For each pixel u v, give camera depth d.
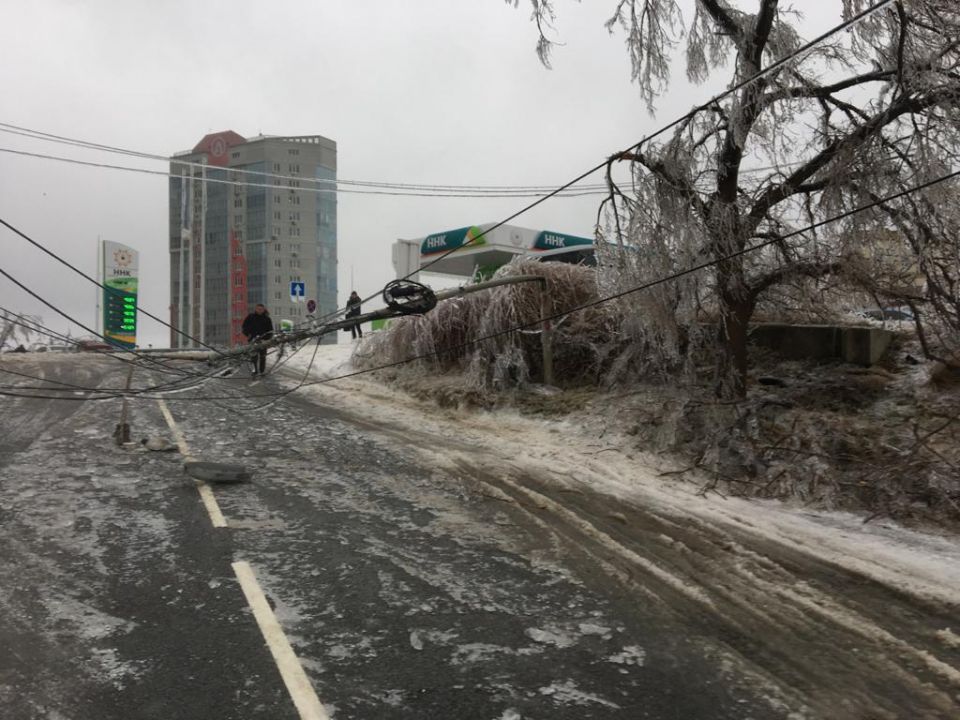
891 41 8.59
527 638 4.26
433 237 24.17
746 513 7.12
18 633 4.08
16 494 6.83
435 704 3.49
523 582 5.16
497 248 21.80
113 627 4.21
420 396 13.87
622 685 3.73
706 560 5.72
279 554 5.53
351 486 7.79
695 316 10.52
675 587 5.14
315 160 90.94
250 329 16.16
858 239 8.79
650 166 9.41
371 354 17.12
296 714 3.35
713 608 4.79
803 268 9.40
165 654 3.89
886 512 7.00
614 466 8.88
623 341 12.37
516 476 8.38
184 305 93.06
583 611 4.69
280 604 4.61
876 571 5.47
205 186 91.31
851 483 7.61
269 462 8.77
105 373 16.61
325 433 10.83
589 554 5.81
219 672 3.72
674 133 9.45
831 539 6.30
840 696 3.67
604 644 4.21
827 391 10.04
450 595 4.88
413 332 15.41
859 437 8.55
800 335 11.66
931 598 4.98
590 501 7.40
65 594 4.64
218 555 5.44
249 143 89.25
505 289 13.60
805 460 8.04
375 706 3.45
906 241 9.05
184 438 9.96
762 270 9.95
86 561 5.23
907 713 3.52
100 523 6.10
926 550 6.03
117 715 3.30
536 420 11.56
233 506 6.80
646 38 10.15
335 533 6.12
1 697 3.42
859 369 10.65
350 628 4.30
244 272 89.25
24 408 11.70
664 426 9.77
